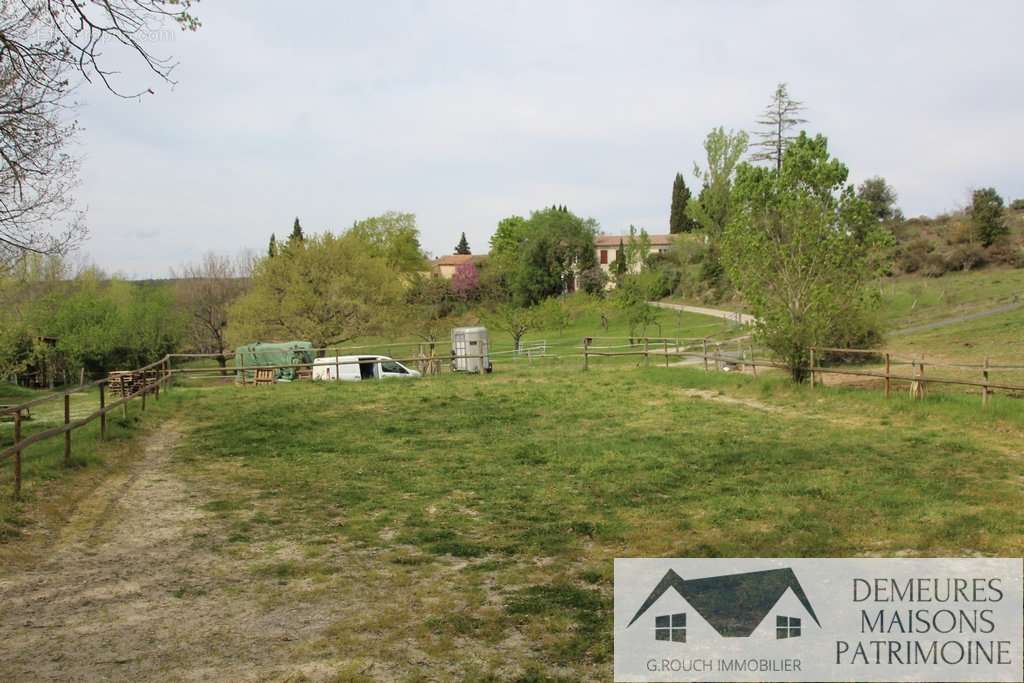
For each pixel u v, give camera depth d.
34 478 10.02
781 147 67.62
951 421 13.99
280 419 16.50
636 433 13.96
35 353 40.38
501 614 5.91
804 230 18.98
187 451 13.00
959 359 25.30
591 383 22.39
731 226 20.30
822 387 17.97
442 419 16.17
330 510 9.12
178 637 5.56
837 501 8.79
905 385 19.31
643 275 55.53
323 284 43.81
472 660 5.13
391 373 29.67
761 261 19.50
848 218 19.56
